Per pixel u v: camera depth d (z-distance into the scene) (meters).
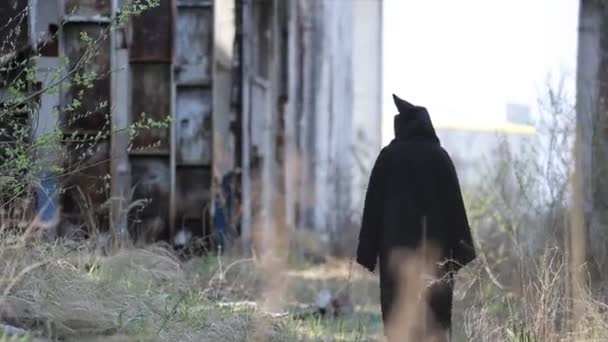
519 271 37.72
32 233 33.12
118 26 36.31
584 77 48.62
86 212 45.50
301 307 49.56
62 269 31.58
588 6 49.16
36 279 29.33
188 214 68.06
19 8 42.78
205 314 34.53
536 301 32.91
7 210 34.12
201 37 69.88
